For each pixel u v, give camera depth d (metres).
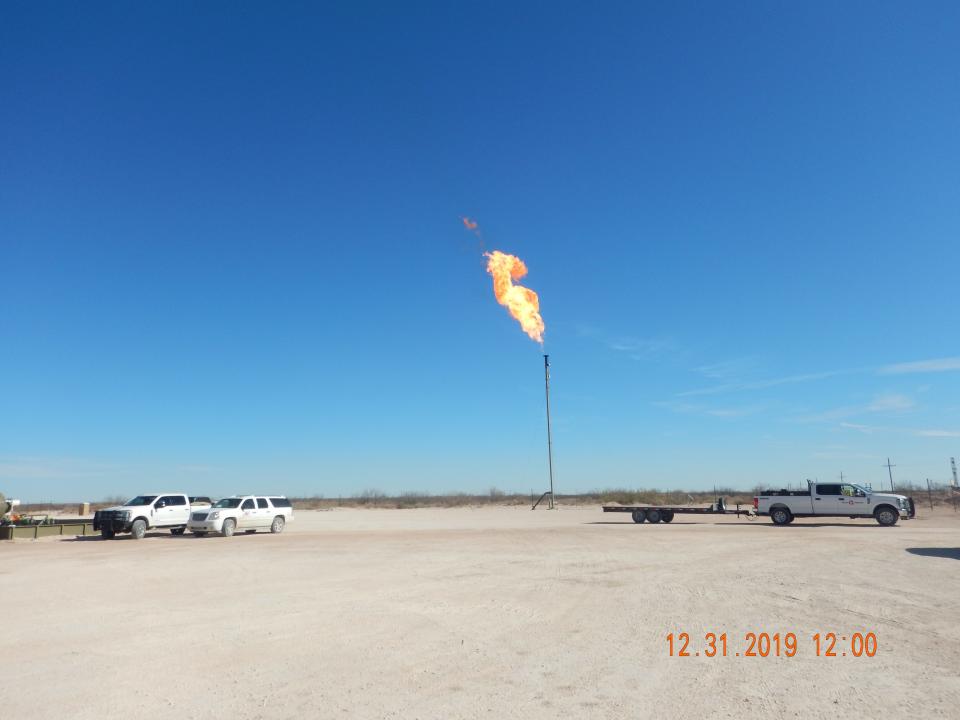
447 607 13.03
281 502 38.47
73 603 14.06
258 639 10.53
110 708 7.33
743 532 30.94
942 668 8.49
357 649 9.81
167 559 23.12
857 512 35.66
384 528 39.84
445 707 7.23
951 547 23.00
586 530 33.75
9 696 7.77
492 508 75.75
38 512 68.94
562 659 9.12
